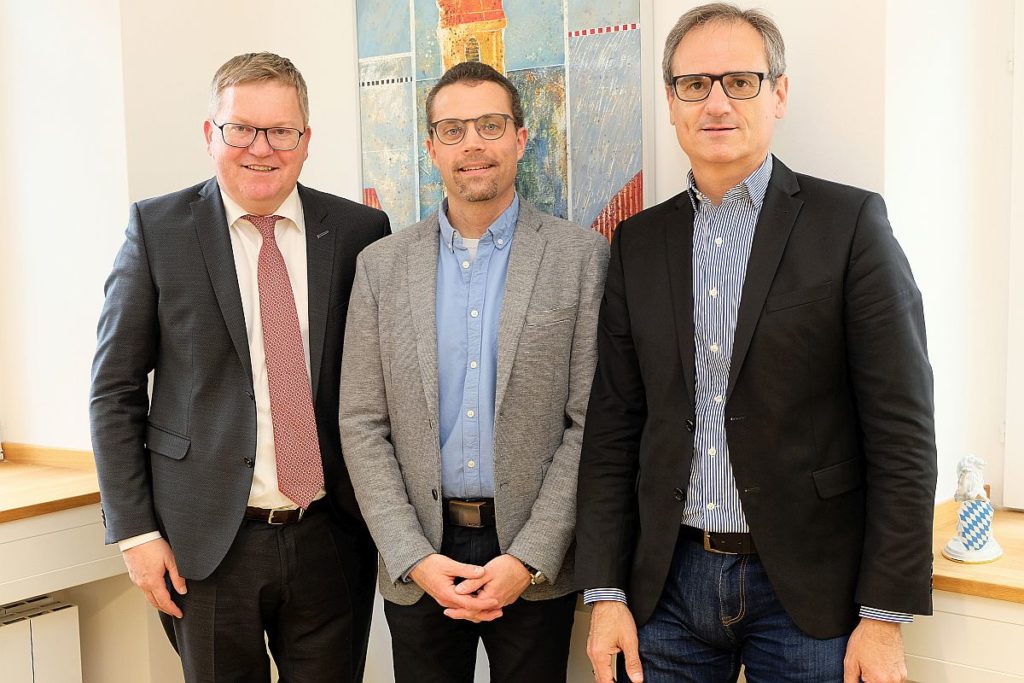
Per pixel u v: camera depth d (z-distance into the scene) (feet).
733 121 5.33
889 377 4.88
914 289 5.05
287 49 9.17
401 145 8.43
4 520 7.64
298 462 6.64
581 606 7.57
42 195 9.26
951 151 6.86
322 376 6.81
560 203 7.68
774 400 5.09
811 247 5.15
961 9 6.90
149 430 6.77
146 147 8.73
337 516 6.98
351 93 8.76
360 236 7.23
